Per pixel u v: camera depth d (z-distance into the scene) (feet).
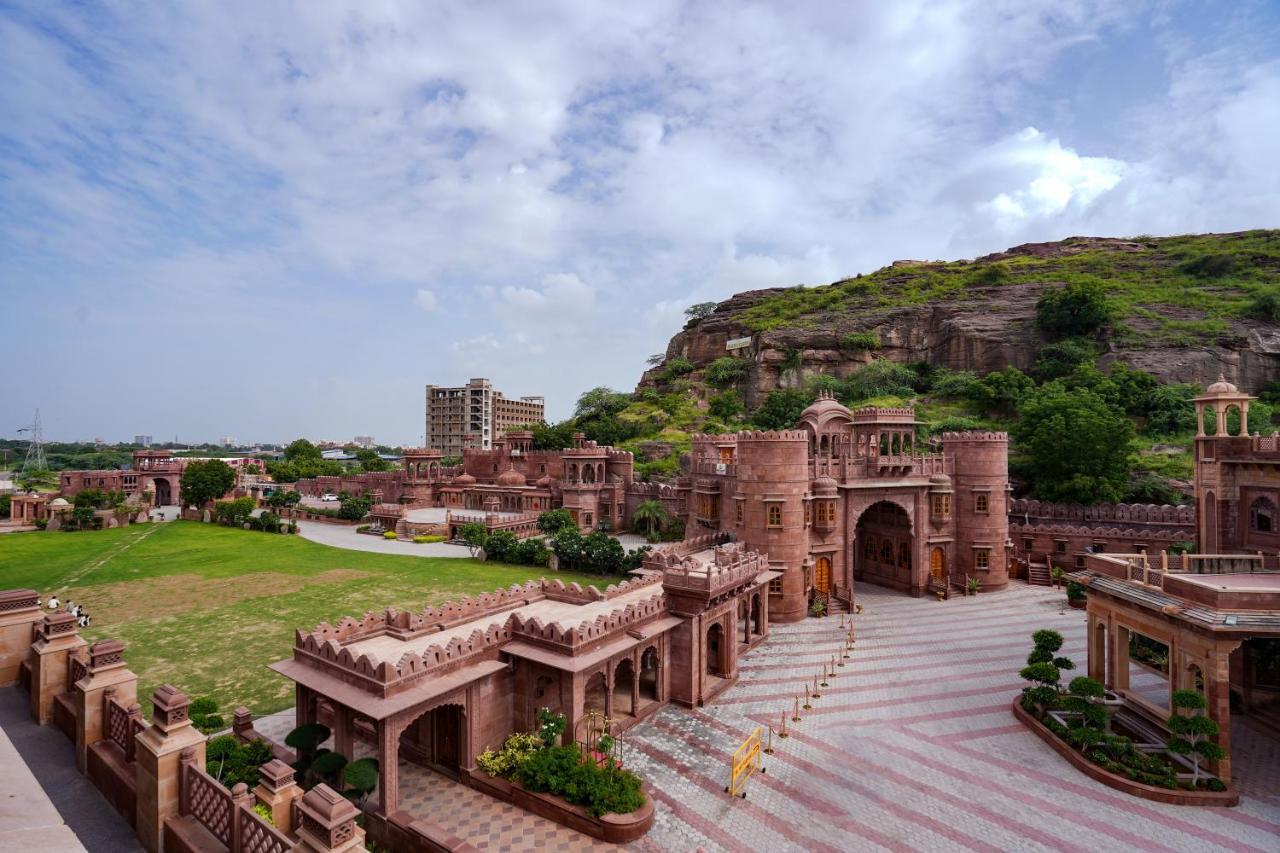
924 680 104.42
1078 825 65.77
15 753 30.09
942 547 163.84
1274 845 62.08
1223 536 109.70
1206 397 113.80
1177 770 73.46
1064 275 350.43
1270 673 95.45
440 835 60.23
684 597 95.76
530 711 78.33
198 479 299.17
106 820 44.60
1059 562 172.14
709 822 66.49
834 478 150.41
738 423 334.24
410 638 79.10
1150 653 108.88
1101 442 182.91
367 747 80.07
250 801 44.96
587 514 252.62
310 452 502.79
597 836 63.16
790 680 105.19
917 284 399.65
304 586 165.37
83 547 222.07
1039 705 88.22
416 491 340.39
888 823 66.44
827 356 345.31
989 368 297.53
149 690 98.32
